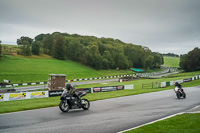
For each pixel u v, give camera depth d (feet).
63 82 101.91
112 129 23.47
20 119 28.81
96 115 31.37
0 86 123.54
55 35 448.65
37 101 55.42
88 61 333.01
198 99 50.26
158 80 159.63
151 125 24.22
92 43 415.03
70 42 372.38
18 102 53.93
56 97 68.59
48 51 386.11
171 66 616.80
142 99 52.42
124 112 33.83
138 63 450.71
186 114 30.27
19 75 188.03
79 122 26.76
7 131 22.65
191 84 116.06
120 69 378.12
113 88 92.07
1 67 209.26
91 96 66.44
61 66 278.05
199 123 24.54
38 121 27.45
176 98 53.06
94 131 22.65
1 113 34.01
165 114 32.04
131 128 23.39
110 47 411.13
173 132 21.04
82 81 177.06
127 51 462.19
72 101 34.65
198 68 327.88
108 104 43.70
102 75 253.44
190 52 331.16
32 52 338.75
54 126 24.76
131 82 147.54
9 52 308.40
